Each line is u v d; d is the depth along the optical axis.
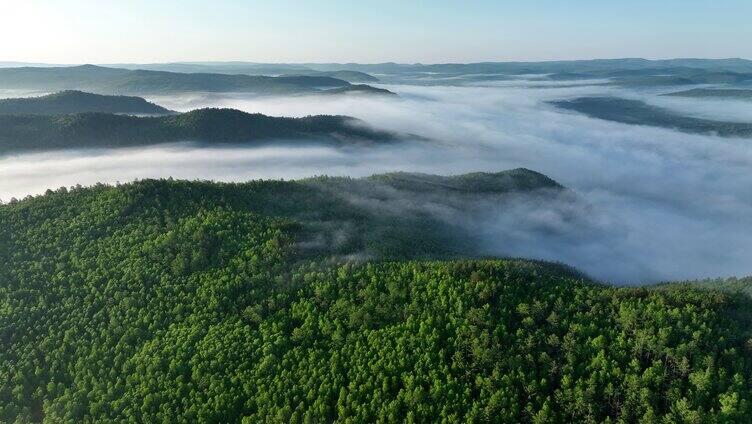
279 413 101.94
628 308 115.25
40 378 116.56
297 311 130.38
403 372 108.06
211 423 104.12
